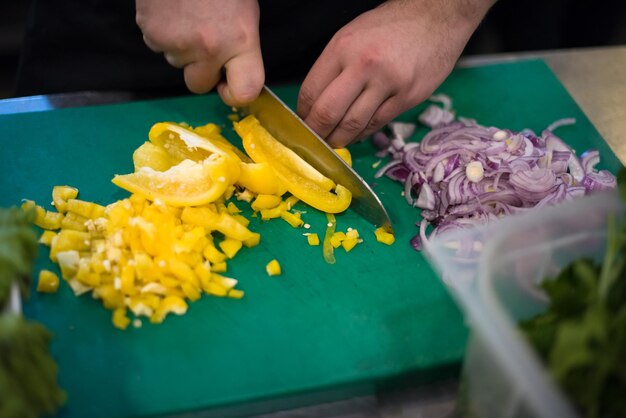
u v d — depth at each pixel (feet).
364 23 4.73
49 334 3.13
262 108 4.85
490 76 5.66
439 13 4.77
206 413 3.59
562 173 4.66
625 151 5.16
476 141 4.77
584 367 2.77
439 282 4.15
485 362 3.16
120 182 4.22
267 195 4.49
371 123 4.91
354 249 4.34
